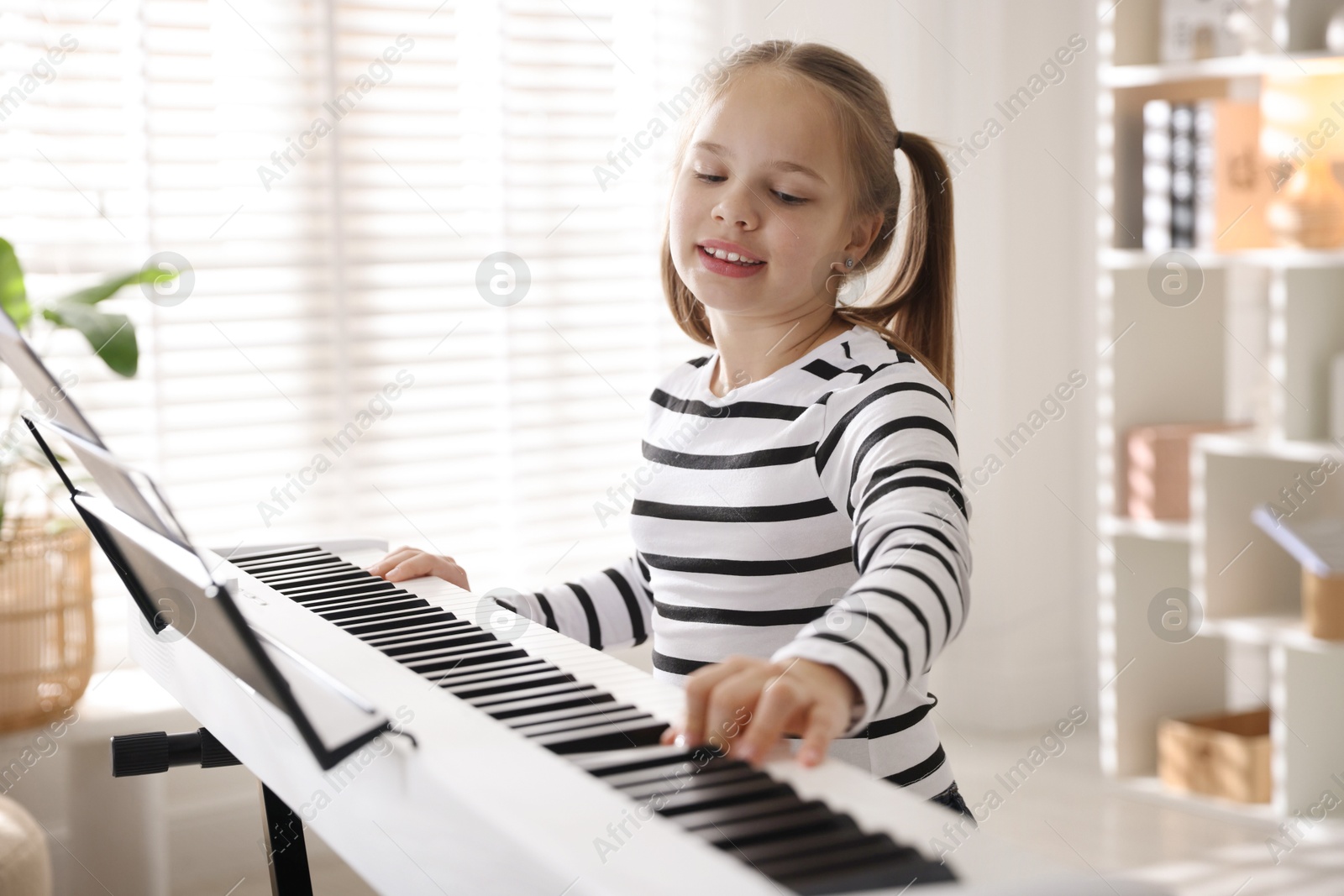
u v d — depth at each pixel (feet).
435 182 7.53
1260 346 7.92
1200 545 7.11
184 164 6.82
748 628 3.16
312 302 7.23
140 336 6.74
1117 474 7.54
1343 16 6.38
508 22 7.65
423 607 2.95
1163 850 6.54
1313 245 6.66
